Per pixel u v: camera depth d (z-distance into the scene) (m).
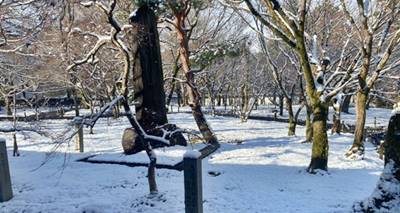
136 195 7.56
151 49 11.51
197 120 13.28
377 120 28.28
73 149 12.73
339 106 17.48
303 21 8.60
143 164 9.97
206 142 12.82
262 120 27.81
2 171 7.46
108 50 18.72
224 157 11.19
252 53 28.31
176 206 6.84
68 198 7.63
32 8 10.15
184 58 13.58
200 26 19.11
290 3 14.03
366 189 7.81
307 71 8.93
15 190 8.26
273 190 7.82
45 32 11.75
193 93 13.48
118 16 11.84
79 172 9.63
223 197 7.36
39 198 7.67
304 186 8.07
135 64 11.32
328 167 9.81
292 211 6.46
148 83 11.30
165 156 10.30
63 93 32.44
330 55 16.25
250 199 7.21
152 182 7.46
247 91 26.44
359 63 12.21
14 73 14.20
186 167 5.70
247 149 12.49
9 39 11.37
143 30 11.18
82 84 19.77
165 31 21.06
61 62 14.26
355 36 15.05
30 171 9.88
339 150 12.28
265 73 31.28
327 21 16.53
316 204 6.81
